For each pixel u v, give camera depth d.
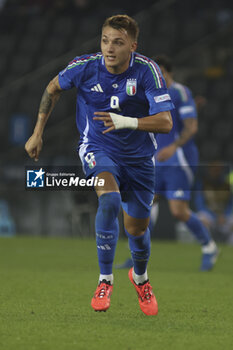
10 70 58.38
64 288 16.59
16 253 27.77
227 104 51.34
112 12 60.81
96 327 10.97
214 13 57.62
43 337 9.91
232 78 52.25
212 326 11.45
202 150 47.59
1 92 50.53
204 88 52.00
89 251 29.38
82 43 59.53
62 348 9.15
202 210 34.97
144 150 12.42
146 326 11.25
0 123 49.31
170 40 55.19
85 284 17.55
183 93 21.66
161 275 20.61
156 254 28.61
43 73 50.22
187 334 10.56
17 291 15.78
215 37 52.03
